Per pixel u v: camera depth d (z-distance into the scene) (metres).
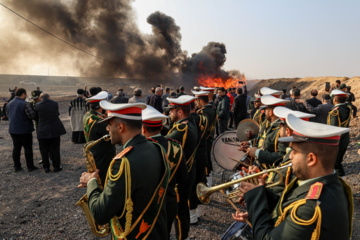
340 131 1.33
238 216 2.03
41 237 3.64
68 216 4.22
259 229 1.53
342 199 1.36
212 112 4.55
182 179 2.80
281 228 1.39
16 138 6.10
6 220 4.06
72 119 8.95
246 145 4.06
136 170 1.75
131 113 1.90
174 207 2.58
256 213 1.59
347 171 6.10
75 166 6.67
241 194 2.08
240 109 9.60
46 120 5.99
